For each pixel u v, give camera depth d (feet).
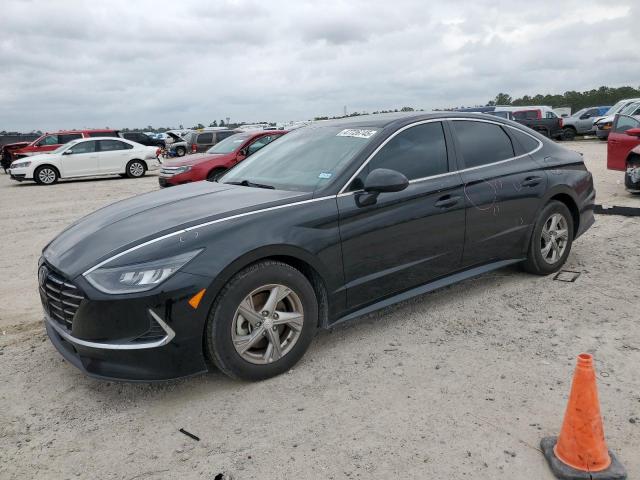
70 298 10.55
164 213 12.08
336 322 12.51
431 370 11.55
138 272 10.18
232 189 13.65
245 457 9.01
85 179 65.41
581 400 8.09
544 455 8.61
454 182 14.24
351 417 9.96
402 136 13.84
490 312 14.51
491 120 16.08
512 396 10.39
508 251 15.83
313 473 8.51
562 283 16.44
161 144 106.11
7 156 82.58
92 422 10.30
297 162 14.07
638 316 13.80
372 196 12.63
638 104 74.33
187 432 9.80
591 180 18.35
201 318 10.40
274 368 11.44
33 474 8.86
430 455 8.79
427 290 13.93
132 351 10.11
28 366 12.64
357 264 12.50
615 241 20.89
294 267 11.92
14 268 21.91
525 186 15.78
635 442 8.87
